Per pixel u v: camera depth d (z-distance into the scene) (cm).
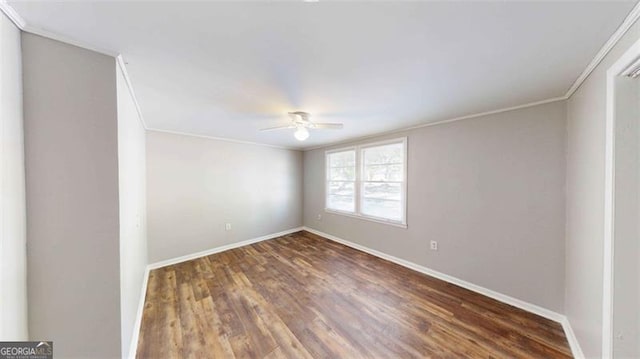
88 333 130
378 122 304
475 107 239
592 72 152
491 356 174
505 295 246
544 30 114
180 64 150
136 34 118
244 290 276
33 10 101
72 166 126
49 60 119
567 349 180
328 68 156
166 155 357
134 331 189
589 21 107
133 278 196
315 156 525
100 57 133
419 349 182
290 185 534
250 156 462
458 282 286
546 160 219
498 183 250
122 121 155
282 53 137
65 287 125
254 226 468
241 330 205
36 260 118
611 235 125
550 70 157
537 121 223
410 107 240
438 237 306
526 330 202
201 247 394
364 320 218
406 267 344
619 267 123
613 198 124
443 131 298
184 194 375
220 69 156
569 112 201
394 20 107
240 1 95
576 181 183
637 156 120
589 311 156
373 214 403
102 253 133
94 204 131
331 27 112
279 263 360
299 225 554
